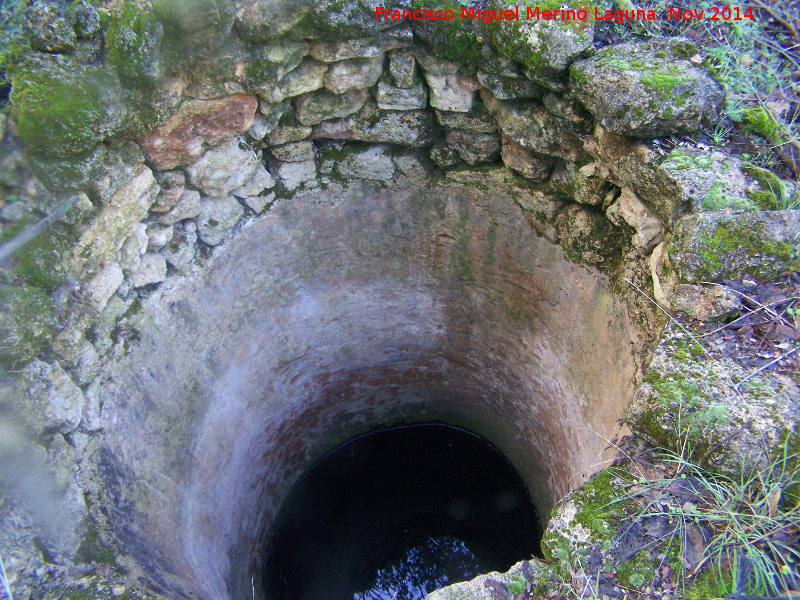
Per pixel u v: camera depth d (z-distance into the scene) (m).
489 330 4.07
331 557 4.72
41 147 2.09
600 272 2.95
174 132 2.60
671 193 2.25
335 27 2.56
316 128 3.20
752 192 2.11
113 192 2.43
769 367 1.88
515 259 3.53
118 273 2.63
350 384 4.64
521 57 2.52
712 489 1.72
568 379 3.48
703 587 1.60
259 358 3.79
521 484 4.68
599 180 2.73
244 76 2.62
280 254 3.59
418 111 3.15
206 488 3.41
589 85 2.37
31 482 2.11
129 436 2.72
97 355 2.54
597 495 1.88
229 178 3.02
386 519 4.97
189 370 3.18
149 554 2.56
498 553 4.62
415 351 4.52
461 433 5.19
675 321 2.08
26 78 2.10
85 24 2.17
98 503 2.42
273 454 4.29
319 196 3.49
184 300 3.10
